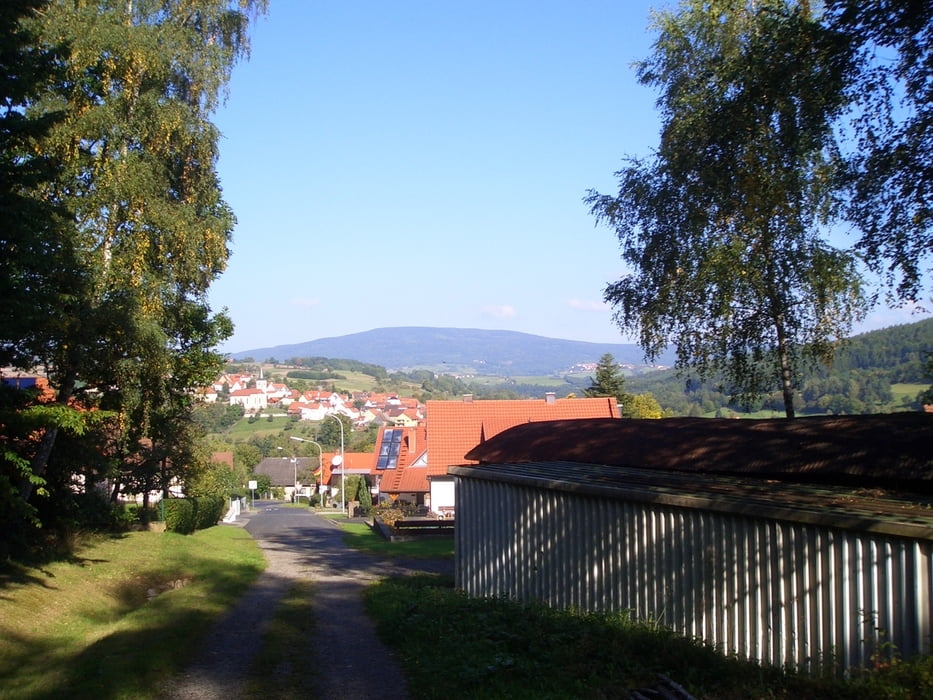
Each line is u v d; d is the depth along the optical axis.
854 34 11.66
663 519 9.27
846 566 7.02
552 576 11.55
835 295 17.16
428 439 44.34
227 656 8.88
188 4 20.83
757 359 18.27
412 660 8.35
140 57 18.44
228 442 131.25
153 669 7.83
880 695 5.84
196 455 31.66
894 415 11.30
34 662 9.72
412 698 6.97
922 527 6.32
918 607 6.41
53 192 17.73
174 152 19.95
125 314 18.05
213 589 15.16
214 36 21.50
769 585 7.78
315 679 7.73
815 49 13.04
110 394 20.53
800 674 6.98
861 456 9.96
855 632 6.89
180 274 19.91
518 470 13.40
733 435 12.74
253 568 20.44
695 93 17.45
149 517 32.09
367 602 13.27
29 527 18.61
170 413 26.80
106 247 18.72
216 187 21.42
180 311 22.08
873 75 12.19
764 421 13.16
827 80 12.91
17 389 12.89
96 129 17.89
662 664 7.45
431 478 43.25
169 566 20.11
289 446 125.25
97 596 15.55
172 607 12.48
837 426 11.41
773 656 7.67
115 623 12.34
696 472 12.12
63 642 11.50
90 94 18.47
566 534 11.25
